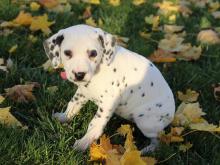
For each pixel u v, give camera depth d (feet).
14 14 5.72
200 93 4.71
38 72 4.66
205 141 4.09
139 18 6.15
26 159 3.66
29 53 5.00
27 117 4.15
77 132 4.02
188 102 4.52
